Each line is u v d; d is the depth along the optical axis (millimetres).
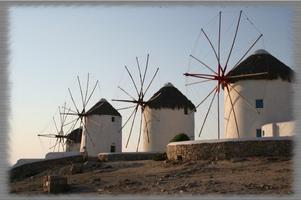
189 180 16016
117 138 43906
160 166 21297
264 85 27203
